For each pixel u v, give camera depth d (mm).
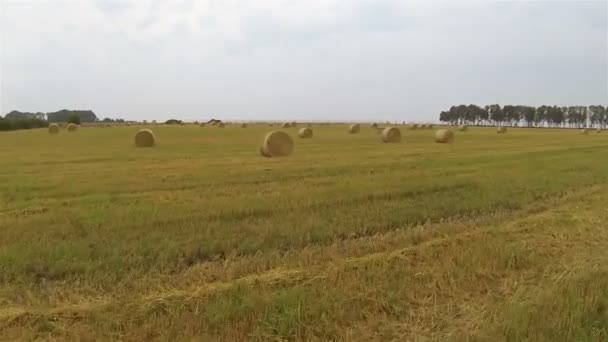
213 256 7312
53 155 26453
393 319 5230
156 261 6984
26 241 7758
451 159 23156
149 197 12258
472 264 6797
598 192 13648
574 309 4973
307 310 5148
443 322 5094
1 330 4801
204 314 5098
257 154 27125
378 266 6703
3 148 32844
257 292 5660
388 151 29156
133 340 4641
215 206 10633
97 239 7898
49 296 5637
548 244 8055
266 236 8234
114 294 5777
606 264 6621
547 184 14797
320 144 36844
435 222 9852
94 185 14375
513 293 5812
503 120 167750
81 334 4727
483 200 11883
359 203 11289
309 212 10219
